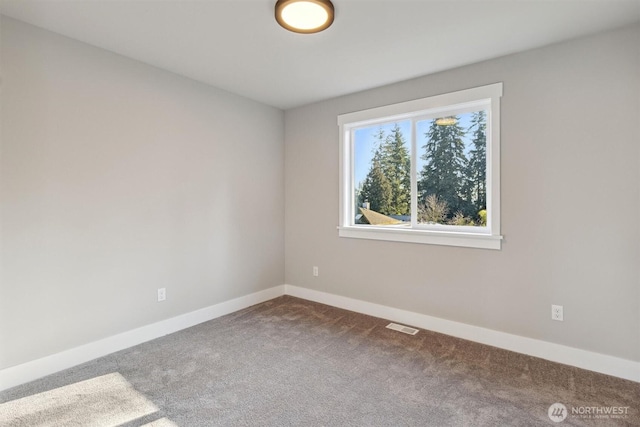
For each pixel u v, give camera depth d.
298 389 2.07
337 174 3.63
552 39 2.32
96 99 2.46
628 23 2.11
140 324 2.75
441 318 2.95
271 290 3.98
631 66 2.13
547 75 2.41
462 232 2.89
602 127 2.23
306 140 3.90
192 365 2.37
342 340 2.79
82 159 2.39
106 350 2.53
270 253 3.97
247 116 3.64
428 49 2.47
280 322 3.21
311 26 2.09
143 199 2.76
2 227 2.05
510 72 2.56
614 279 2.21
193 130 3.12
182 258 3.05
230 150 3.47
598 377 2.20
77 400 1.94
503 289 2.64
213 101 3.29
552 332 2.44
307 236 3.93
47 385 2.10
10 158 2.07
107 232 2.54
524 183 2.52
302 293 4.00
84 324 2.42
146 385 2.10
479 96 2.69
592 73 2.25
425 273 3.04
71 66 2.32
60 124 2.28
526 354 2.54
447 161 3.02
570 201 2.35
